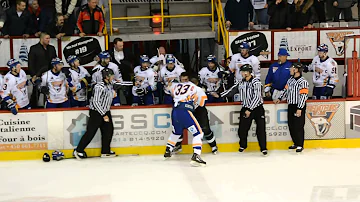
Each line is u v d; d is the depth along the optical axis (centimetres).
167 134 1784
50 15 2123
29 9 2264
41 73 1916
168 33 2317
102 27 2155
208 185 1453
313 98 2053
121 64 2006
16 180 1534
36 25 2188
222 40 2314
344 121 1830
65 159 1753
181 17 2475
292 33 2219
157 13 2442
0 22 2088
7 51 2123
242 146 1770
